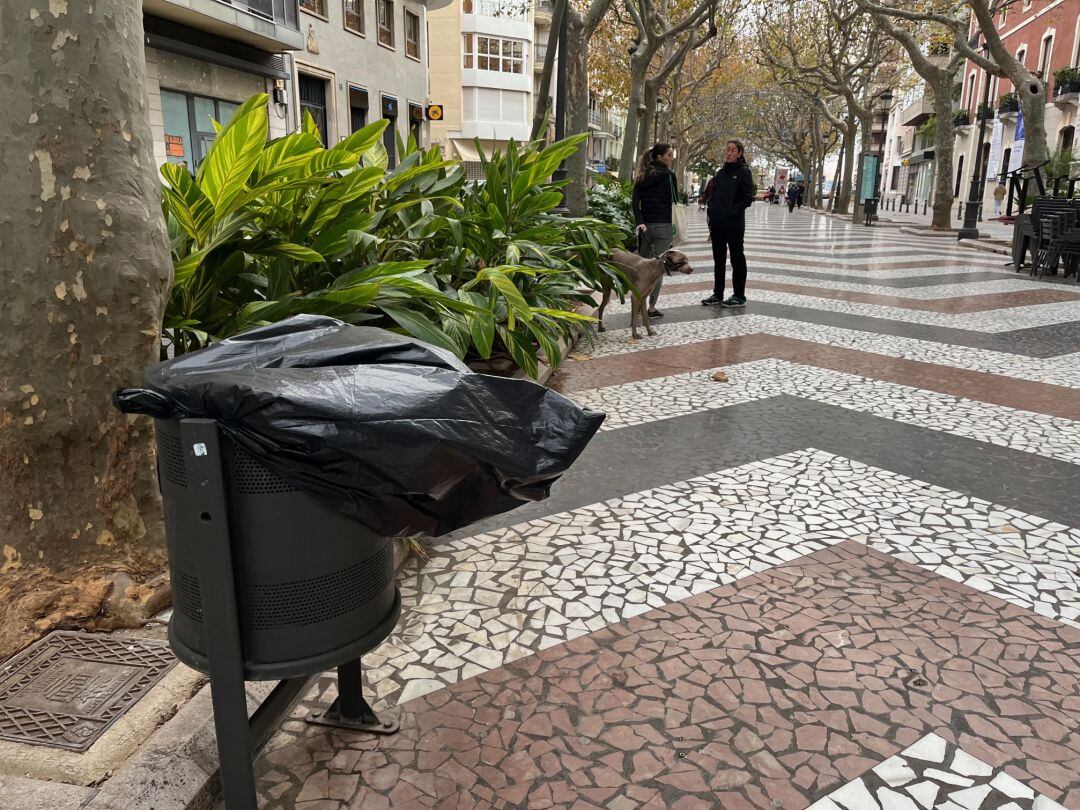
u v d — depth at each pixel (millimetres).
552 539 3250
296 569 1526
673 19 23656
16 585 2371
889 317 8484
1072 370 6094
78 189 2234
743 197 8812
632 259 7207
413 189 5121
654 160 7984
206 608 1503
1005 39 35000
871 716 2145
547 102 9172
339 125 22344
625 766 1972
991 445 4383
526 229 5844
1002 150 34625
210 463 1429
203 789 1818
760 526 3357
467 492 1589
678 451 4309
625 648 2479
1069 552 3111
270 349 1585
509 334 4660
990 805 1834
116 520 2482
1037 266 12031
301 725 2139
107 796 1754
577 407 1663
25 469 2342
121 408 1438
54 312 2270
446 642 2527
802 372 6074
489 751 2031
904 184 62156
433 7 27828
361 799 1874
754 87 45438
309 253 3340
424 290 3490
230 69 17125
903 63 38188
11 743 1931
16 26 2129
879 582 2873
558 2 8695
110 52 2246
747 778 1925
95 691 2121
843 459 4172
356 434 1396
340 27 22047
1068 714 2150
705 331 7715
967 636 2527
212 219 3049
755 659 2406
